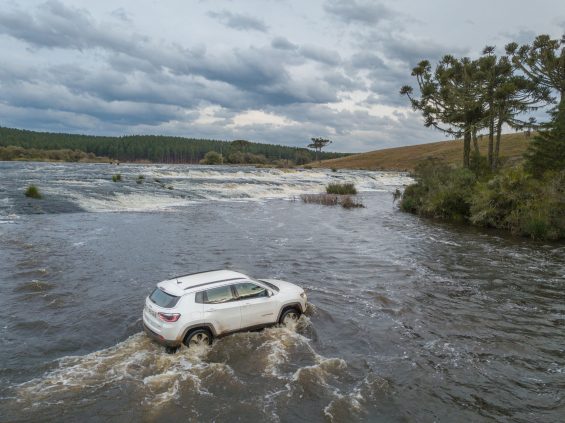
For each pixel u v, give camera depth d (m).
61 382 8.20
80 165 89.75
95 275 16.23
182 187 52.75
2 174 54.22
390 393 8.09
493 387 8.46
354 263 19.27
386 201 52.56
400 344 10.45
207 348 9.66
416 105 44.97
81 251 20.14
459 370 9.15
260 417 7.14
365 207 45.03
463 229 30.41
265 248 22.38
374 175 103.75
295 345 10.02
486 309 13.20
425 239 25.97
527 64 40.38
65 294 13.88
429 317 12.41
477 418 7.37
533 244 24.58
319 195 51.31
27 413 7.15
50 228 25.67
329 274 17.22
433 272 17.73
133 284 15.21
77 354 9.56
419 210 39.19
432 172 43.09
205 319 9.60
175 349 9.50
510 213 29.91
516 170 32.41
